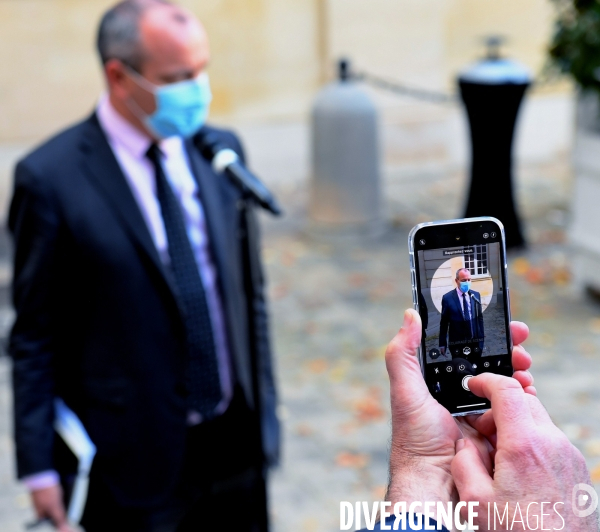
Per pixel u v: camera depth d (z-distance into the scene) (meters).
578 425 4.33
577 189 5.96
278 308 6.14
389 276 6.71
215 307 2.66
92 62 8.41
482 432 1.17
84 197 2.46
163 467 2.51
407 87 9.52
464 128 9.75
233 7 8.91
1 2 8.02
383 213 7.80
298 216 8.28
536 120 9.94
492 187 6.85
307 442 4.39
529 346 5.29
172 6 2.59
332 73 9.20
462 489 1.01
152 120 2.54
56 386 2.54
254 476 2.72
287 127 9.28
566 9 6.10
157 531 2.56
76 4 8.24
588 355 5.14
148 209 2.58
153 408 2.50
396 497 1.04
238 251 2.62
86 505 2.56
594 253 5.88
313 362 5.28
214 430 2.66
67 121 8.45
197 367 2.60
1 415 4.78
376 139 7.55
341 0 9.06
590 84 5.81
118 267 2.46
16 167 2.49
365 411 4.68
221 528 2.70
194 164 2.69
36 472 2.46
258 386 2.64
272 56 9.12
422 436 1.08
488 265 1.27
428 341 1.25
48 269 2.44
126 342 2.48
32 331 2.47
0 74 8.16
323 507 3.85
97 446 2.49
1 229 7.46
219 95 9.08
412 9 9.30
